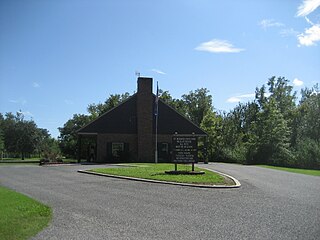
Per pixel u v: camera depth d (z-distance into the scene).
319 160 36.28
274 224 8.77
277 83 71.25
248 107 75.25
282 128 42.06
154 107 41.38
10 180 19.02
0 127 71.12
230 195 13.27
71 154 63.38
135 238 7.56
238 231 8.12
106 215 9.82
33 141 73.38
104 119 40.38
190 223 8.89
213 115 50.53
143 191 14.27
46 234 7.83
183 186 15.70
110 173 20.77
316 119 50.84
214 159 47.59
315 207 11.04
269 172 24.95
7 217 9.28
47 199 12.49
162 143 41.19
